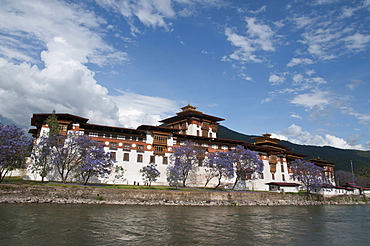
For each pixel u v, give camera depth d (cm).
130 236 2442
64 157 5703
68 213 3425
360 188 10731
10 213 3167
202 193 5831
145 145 7319
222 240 2509
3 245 1948
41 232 2370
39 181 5606
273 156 9944
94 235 2391
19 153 5134
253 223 3606
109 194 4856
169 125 10225
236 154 7800
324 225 3800
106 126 6769
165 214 3894
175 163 7194
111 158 6184
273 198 7250
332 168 13850
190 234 2672
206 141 8412
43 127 6147
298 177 9762
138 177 7006
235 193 6394
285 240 2684
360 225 3931
